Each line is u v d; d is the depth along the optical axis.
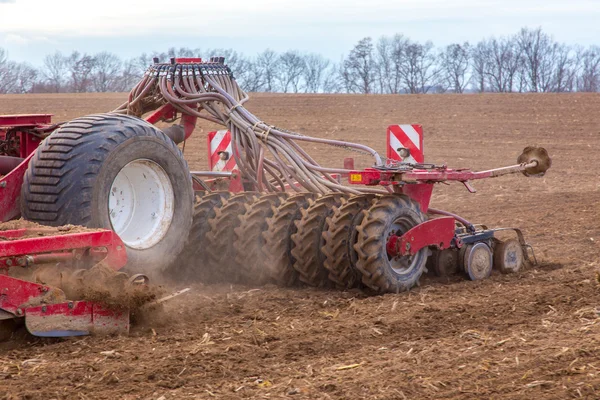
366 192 10.99
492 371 6.69
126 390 6.21
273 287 10.38
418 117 40.81
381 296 9.88
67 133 8.61
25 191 8.49
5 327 7.52
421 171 10.69
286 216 10.44
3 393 6.09
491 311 8.97
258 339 7.70
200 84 11.56
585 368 6.73
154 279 9.48
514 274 11.54
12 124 10.64
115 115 9.23
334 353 7.32
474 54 87.31
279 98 51.09
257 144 11.36
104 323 7.73
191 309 8.91
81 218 8.31
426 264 11.35
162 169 9.30
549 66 87.50
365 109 44.62
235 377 6.56
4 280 7.04
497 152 29.38
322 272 10.34
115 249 8.04
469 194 20.34
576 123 37.28
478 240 11.34
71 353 7.13
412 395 6.15
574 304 9.24
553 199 19.11
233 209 10.77
